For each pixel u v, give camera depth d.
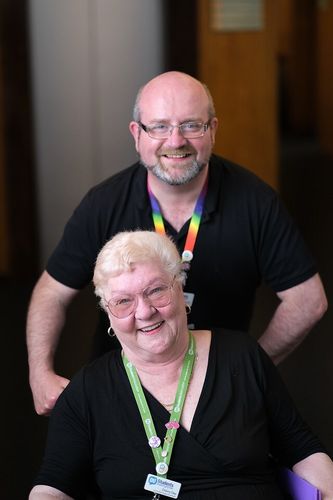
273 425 2.21
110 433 2.12
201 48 6.30
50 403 2.42
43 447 3.68
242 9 6.30
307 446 2.21
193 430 2.10
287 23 12.91
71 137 6.05
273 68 6.43
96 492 2.28
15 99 5.85
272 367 2.21
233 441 2.10
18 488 3.36
